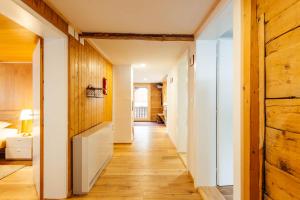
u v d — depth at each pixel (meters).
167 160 4.70
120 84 6.38
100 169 3.76
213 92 3.21
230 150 3.22
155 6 2.36
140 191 3.12
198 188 3.13
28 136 4.75
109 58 5.31
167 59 5.36
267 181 1.29
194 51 3.34
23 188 3.27
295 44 1.05
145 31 3.23
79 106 3.34
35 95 3.21
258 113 1.40
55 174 2.82
